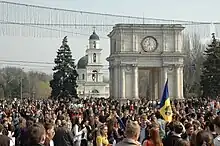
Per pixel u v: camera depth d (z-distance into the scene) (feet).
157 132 45.60
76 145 78.02
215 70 344.49
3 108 161.68
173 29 352.69
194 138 37.37
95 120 83.35
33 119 80.43
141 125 73.82
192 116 90.27
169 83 349.82
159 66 352.08
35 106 187.11
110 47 380.78
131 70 350.43
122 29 350.64
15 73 603.67
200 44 443.32
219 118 36.17
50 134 48.32
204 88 348.79
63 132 63.52
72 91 422.41
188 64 428.56
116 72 351.67
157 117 79.61
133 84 349.41
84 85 595.06
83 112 120.26
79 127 79.71
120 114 108.47
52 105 197.26
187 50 429.38
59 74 421.59
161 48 353.31
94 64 598.75
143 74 505.25
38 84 647.15
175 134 48.91
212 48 348.38
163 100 77.92
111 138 71.00
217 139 35.91
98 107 154.51
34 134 31.63
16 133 73.05
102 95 595.06
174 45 353.51
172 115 82.23
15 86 569.64
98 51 599.16
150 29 352.69
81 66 611.47
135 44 352.49
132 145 35.58
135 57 349.61
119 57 349.82
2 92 550.77
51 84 425.28
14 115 124.77
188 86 429.38
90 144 77.71
